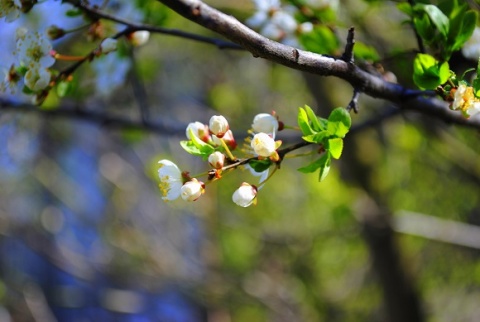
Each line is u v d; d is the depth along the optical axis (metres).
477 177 7.31
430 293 10.14
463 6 2.52
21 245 11.86
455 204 9.03
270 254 10.65
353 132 3.88
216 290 9.84
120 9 3.58
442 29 2.50
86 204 10.39
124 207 10.12
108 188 10.38
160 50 8.23
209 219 9.45
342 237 9.97
